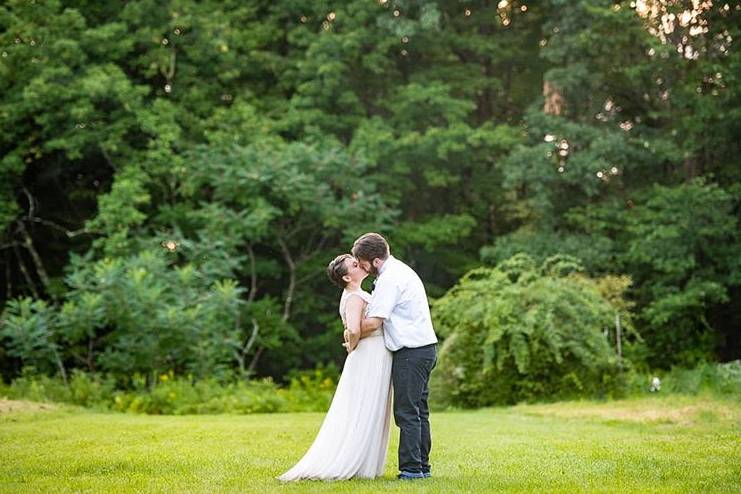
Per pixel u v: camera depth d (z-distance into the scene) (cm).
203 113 2983
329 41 2869
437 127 2984
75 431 1286
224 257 2555
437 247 3133
